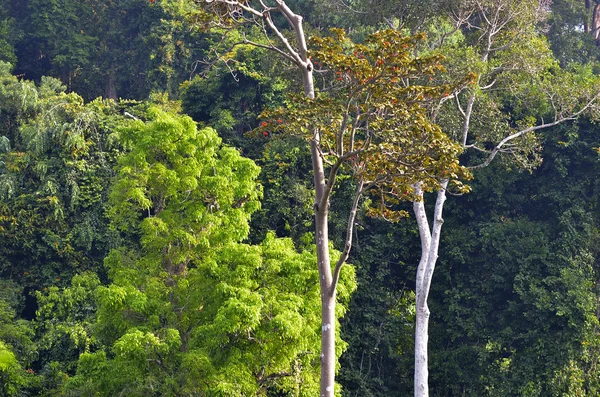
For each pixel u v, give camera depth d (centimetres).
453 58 2981
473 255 3741
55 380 3039
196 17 1908
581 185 3631
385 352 3600
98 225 3719
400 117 1642
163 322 2566
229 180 2622
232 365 2312
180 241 2603
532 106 3412
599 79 3262
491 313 3609
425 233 3052
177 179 2553
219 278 2484
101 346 3117
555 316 3350
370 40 1639
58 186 3734
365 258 3656
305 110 1655
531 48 3170
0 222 3672
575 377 3312
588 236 3538
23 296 3559
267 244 2603
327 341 1730
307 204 3609
